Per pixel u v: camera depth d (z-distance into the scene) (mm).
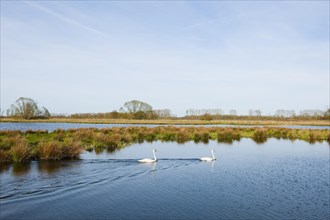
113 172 20844
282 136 51031
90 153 28016
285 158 28438
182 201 15336
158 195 16219
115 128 49250
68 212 13438
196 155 29469
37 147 25266
